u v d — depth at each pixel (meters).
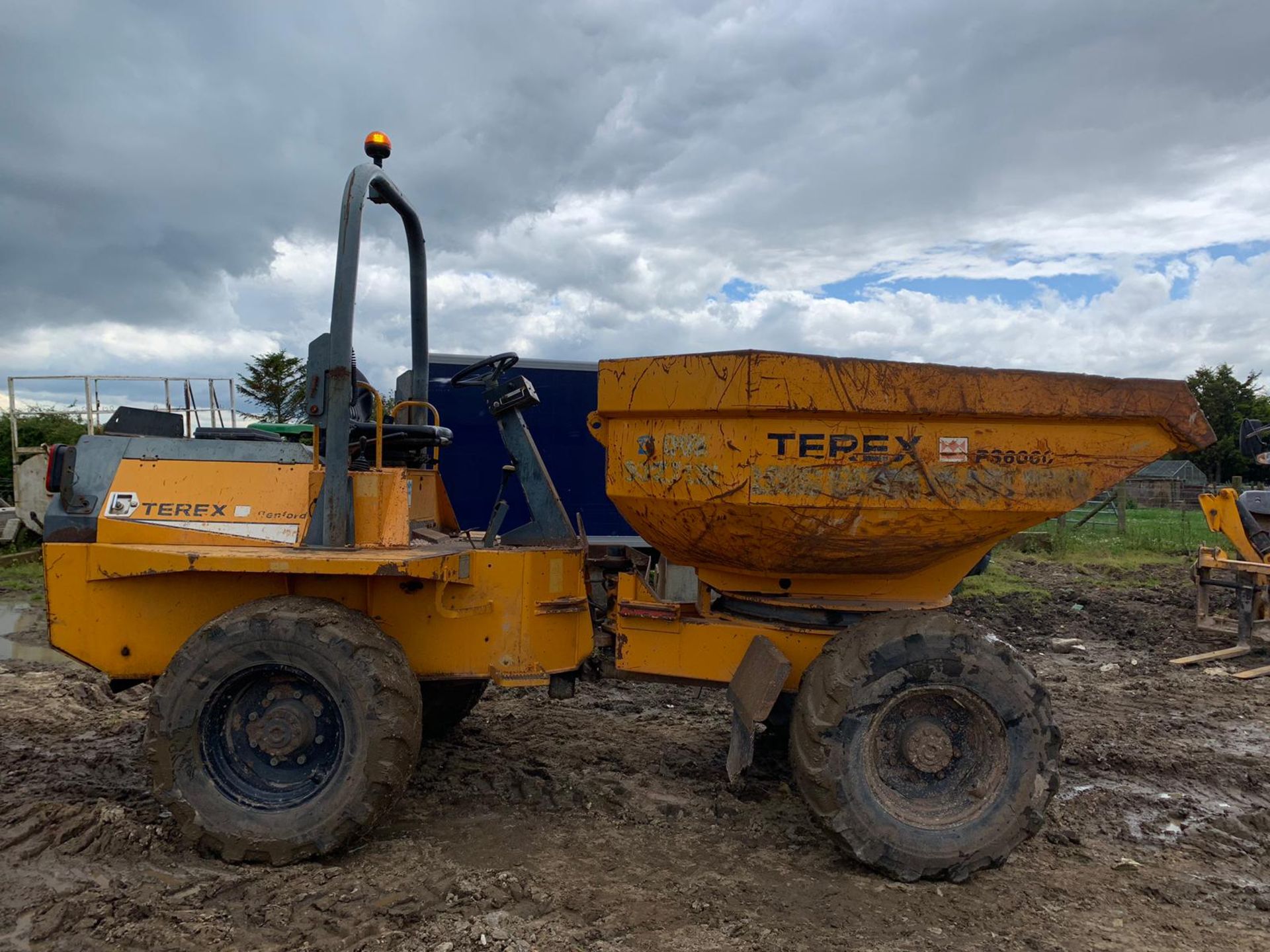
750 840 3.79
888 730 3.57
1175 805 4.34
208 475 3.86
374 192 4.34
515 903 3.15
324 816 3.38
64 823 3.61
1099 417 3.49
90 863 3.37
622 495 3.85
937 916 3.16
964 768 3.58
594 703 5.99
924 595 4.00
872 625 3.58
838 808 3.38
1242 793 4.58
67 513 3.71
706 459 3.55
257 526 3.76
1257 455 8.92
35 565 12.53
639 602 3.99
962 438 3.48
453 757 4.81
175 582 3.74
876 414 3.42
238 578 3.78
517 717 5.64
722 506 3.55
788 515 3.49
